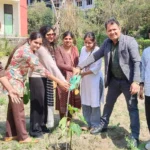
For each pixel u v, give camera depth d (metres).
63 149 4.23
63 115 4.91
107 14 27.39
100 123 4.84
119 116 5.91
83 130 4.96
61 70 4.84
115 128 5.12
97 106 4.83
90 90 4.83
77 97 4.89
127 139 4.29
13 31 22.08
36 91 4.53
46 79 4.66
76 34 20.06
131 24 28.08
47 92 4.71
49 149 4.23
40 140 4.54
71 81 4.31
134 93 4.07
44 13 33.00
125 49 4.15
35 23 32.47
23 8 22.56
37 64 4.23
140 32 27.73
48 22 32.59
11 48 16.77
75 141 4.50
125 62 4.21
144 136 4.82
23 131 4.41
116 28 4.14
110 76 4.54
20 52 4.18
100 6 28.17
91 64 4.69
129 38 4.19
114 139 4.63
